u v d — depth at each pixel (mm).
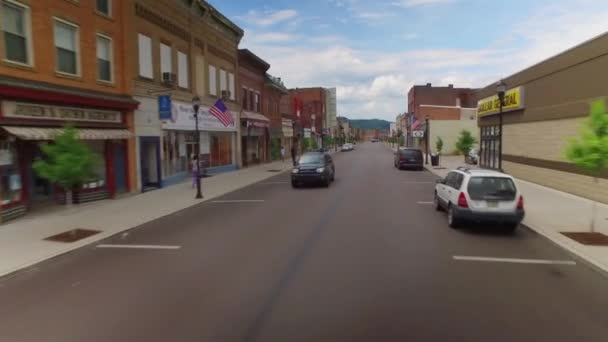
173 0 22562
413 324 5465
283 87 46688
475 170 11586
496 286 6914
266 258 8602
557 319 5625
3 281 7520
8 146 12828
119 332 5363
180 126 23375
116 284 7199
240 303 6215
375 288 6793
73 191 15844
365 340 5035
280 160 46125
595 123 9508
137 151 19078
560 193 17578
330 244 9688
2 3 12312
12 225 12062
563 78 18062
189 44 24641
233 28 31016
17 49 12914
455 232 10961
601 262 7973
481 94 31172
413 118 66688
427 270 7754
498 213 10633
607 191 14648
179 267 8102
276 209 14789
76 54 15430
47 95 13570
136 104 18422
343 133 136000
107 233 10992
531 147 21672
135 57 19000
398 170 32219
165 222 12828
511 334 5188
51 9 14078
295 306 6074
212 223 12516
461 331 5270
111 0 17344
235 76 32531
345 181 24141
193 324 5535
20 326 5629
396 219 12664
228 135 31734
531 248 9406
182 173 24203
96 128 16250
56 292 6895
